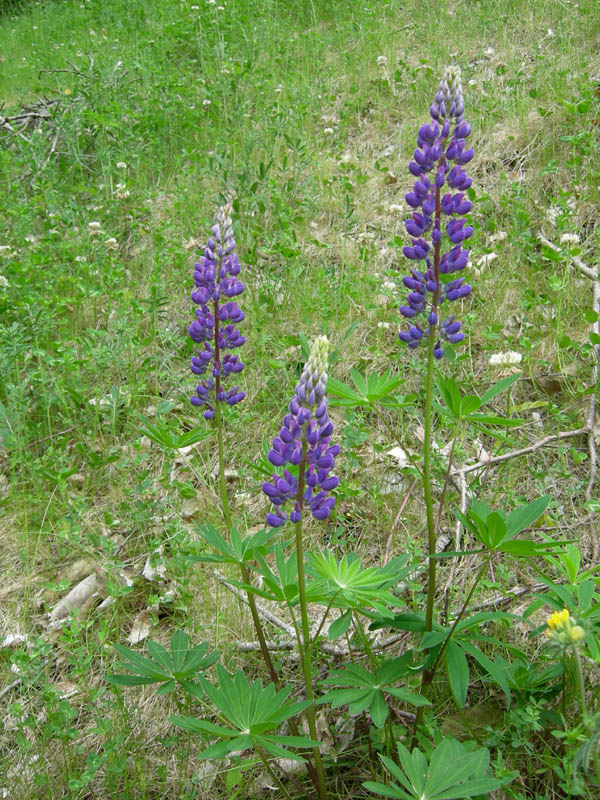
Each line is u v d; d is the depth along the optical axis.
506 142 2.03
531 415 1.32
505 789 0.75
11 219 1.97
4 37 4.15
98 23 3.93
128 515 1.21
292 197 1.96
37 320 1.54
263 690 0.71
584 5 2.66
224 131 2.29
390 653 0.95
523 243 1.58
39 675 0.95
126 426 1.38
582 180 1.80
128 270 1.83
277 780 0.79
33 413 1.46
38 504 1.26
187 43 3.14
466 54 2.61
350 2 3.29
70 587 1.14
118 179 2.19
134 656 0.80
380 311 1.53
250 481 1.24
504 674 0.78
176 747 0.89
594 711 0.81
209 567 1.09
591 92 2.03
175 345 1.53
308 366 0.66
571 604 0.79
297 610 1.05
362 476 1.24
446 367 1.36
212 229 0.85
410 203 0.78
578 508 1.16
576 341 1.42
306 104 2.40
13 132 2.46
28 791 0.85
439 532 1.13
